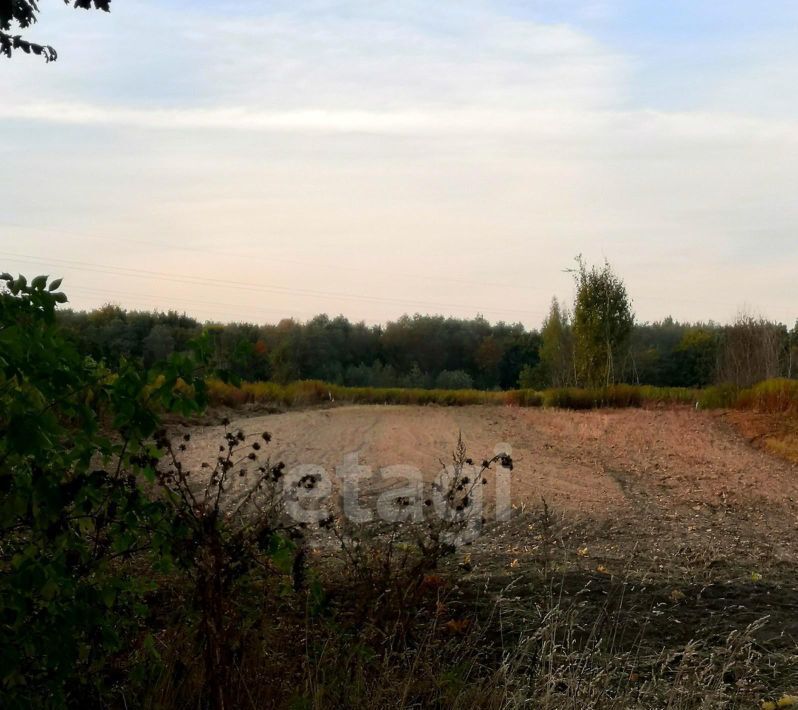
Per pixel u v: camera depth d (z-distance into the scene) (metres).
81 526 3.39
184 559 3.38
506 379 82.69
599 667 4.16
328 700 3.61
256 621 3.65
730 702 4.08
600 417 24.34
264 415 23.52
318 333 73.88
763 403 23.66
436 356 81.69
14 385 3.06
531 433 19.88
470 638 4.38
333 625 3.89
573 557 7.24
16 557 3.09
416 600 4.22
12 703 2.91
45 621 3.01
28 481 3.16
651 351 72.19
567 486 12.23
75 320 54.66
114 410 3.30
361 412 26.67
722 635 4.91
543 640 4.30
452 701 3.81
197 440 14.91
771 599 5.80
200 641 3.52
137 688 3.58
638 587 5.87
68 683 3.26
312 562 5.16
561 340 45.59
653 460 15.62
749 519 10.48
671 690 3.93
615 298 36.59
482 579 5.81
